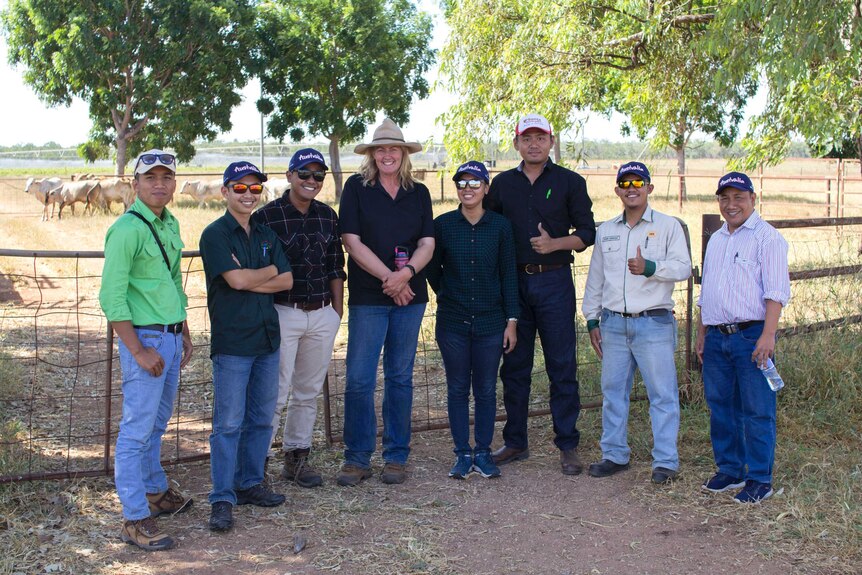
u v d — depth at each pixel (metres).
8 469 4.85
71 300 10.81
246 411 4.54
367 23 32.28
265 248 4.32
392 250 4.78
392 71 33.22
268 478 4.93
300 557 4.00
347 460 5.02
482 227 4.89
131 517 4.04
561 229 5.13
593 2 10.52
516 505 4.66
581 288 9.74
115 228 3.90
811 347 6.21
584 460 5.38
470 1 11.37
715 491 4.74
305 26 32.00
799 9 7.62
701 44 8.66
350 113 34.44
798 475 4.87
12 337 8.45
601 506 4.64
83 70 29.03
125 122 30.95
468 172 4.78
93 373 7.30
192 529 4.30
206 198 25.42
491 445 5.72
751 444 4.61
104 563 3.91
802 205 21.02
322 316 4.77
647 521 4.42
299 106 33.25
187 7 29.77
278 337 4.40
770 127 9.55
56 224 20.77
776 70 7.93
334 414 6.24
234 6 30.75
